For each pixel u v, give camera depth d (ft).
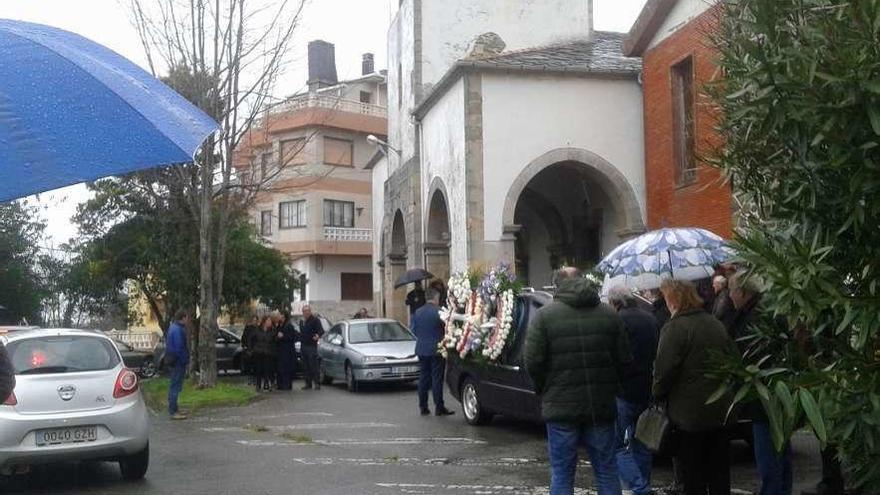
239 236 88.17
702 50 53.78
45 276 117.39
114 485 30.12
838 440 12.56
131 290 103.55
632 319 24.90
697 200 56.44
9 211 116.26
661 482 28.09
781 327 15.19
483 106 63.36
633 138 65.10
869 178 12.00
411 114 79.25
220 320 122.93
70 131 6.93
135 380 30.86
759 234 13.34
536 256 83.92
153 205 84.28
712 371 13.58
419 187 79.00
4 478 31.89
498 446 35.86
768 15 12.70
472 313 39.34
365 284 144.77
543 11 85.46
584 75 64.44
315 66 157.28
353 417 47.06
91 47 7.64
